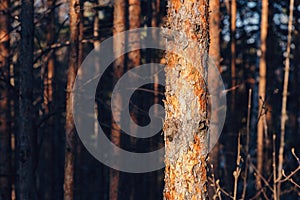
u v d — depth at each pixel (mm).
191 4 4762
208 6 4902
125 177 16250
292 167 14555
